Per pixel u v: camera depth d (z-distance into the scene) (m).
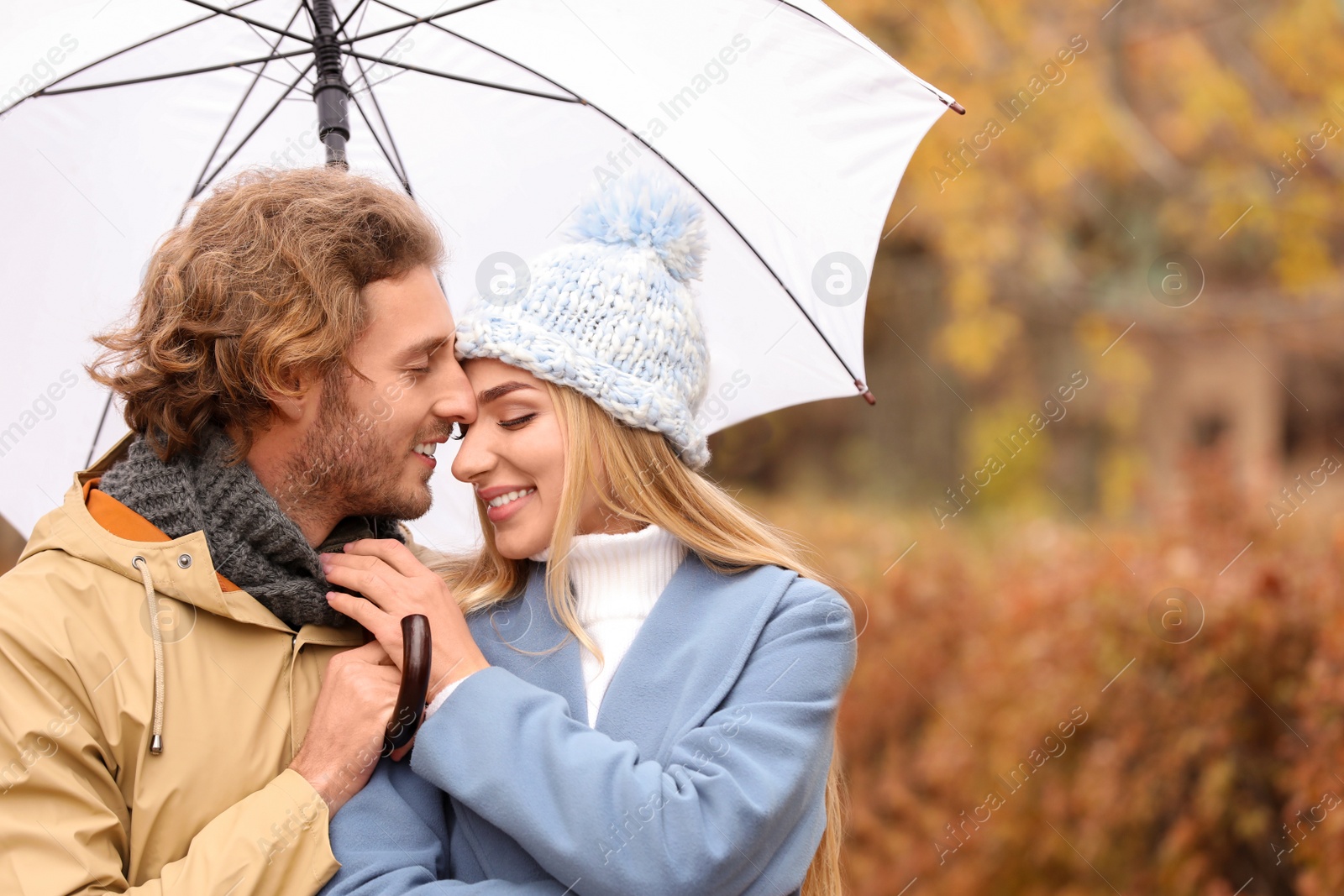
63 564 1.77
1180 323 6.82
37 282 2.20
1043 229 6.88
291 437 1.86
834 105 2.20
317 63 2.26
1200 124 6.63
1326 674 3.54
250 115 2.34
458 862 1.83
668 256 1.99
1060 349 7.73
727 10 2.18
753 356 2.38
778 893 1.78
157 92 2.25
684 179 2.17
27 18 2.09
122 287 2.24
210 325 1.78
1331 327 6.73
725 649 1.88
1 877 1.58
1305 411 7.73
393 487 1.90
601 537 1.96
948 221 6.69
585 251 1.96
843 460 8.25
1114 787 3.92
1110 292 6.94
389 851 1.75
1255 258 6.84
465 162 2.37
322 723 1.78
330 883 1.73
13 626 1.69
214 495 1.81
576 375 1.88
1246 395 7.71
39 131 2.16
